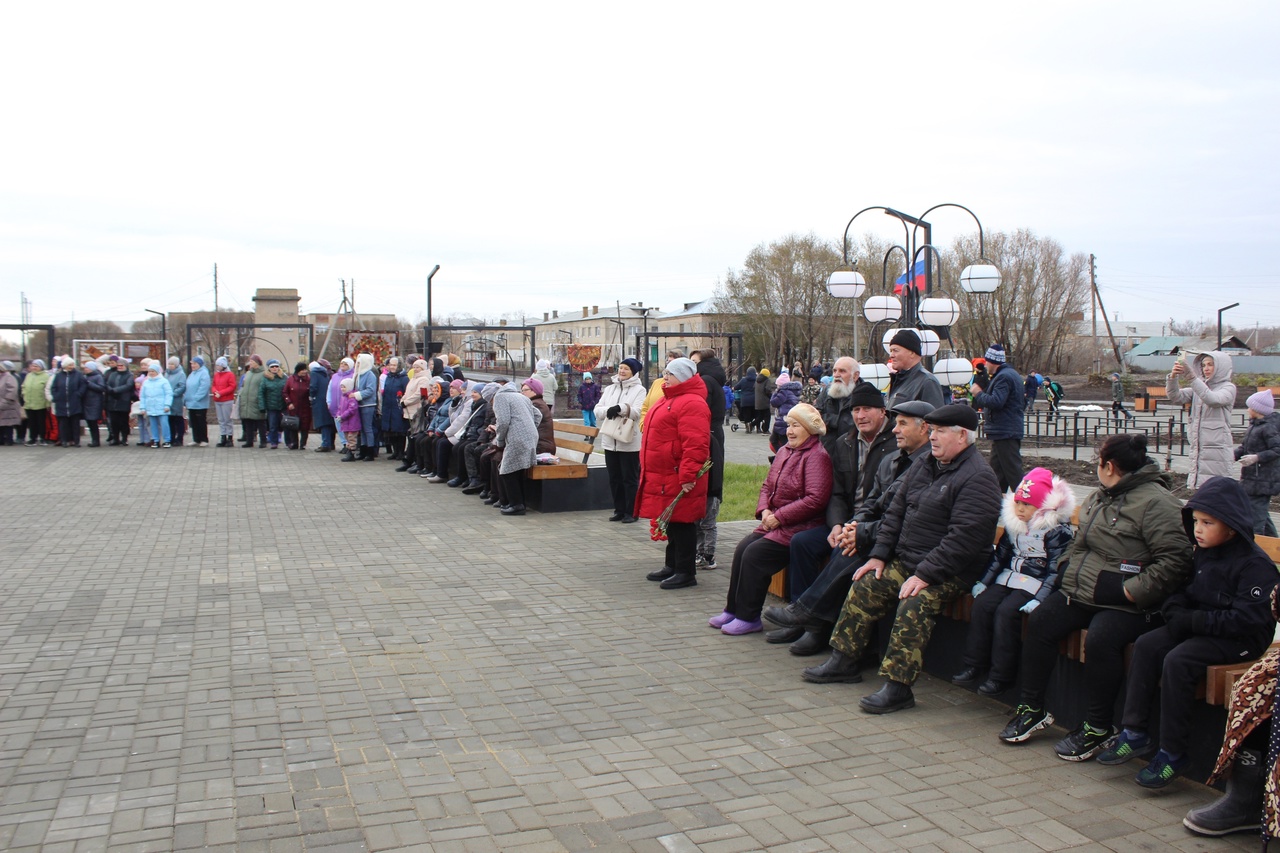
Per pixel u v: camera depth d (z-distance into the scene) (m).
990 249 57.91
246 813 3.83
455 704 5.14
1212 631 4.14
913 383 6.77
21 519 10.74
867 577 5.60
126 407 19.95
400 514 11.29
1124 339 110.25
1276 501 13.59
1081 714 4.78
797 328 66.62
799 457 6.58
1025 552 5.10
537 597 7.47
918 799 4.09
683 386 7.71
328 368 19.00
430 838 3.65
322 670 5.66
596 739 4.70
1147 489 4.55
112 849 3.53
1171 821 3.93
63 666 5.66
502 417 11.06
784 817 3.89
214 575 8.06
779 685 5.57
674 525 7.80
